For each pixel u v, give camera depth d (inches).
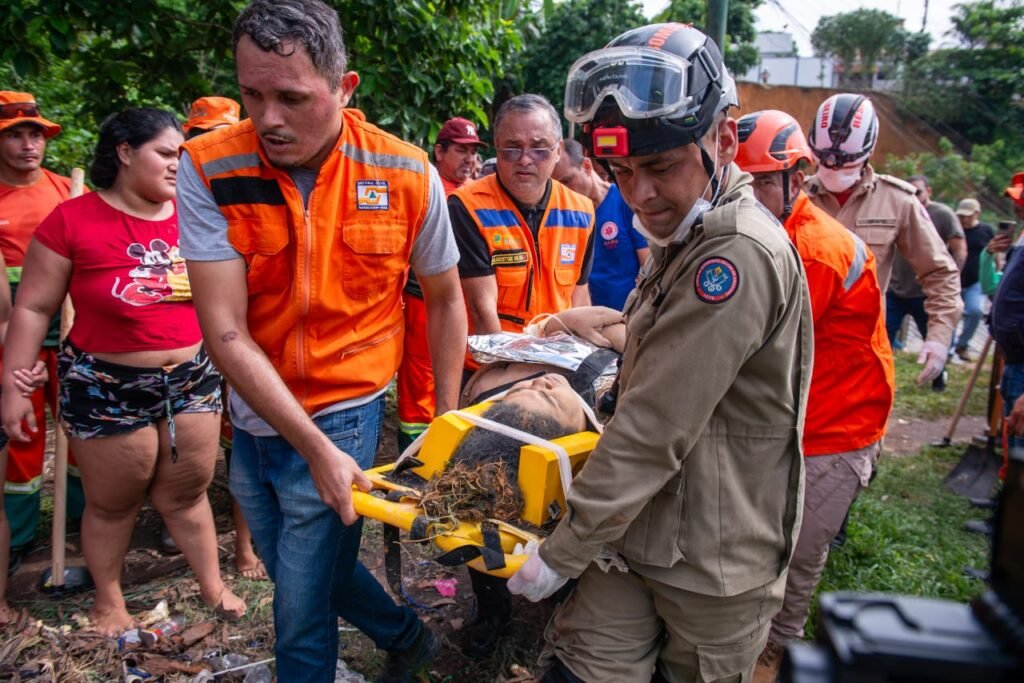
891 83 977.5
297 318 82.4
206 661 113.7
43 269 113.8
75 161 291.7
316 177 80.7
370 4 175.2
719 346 62.1
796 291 65.4
